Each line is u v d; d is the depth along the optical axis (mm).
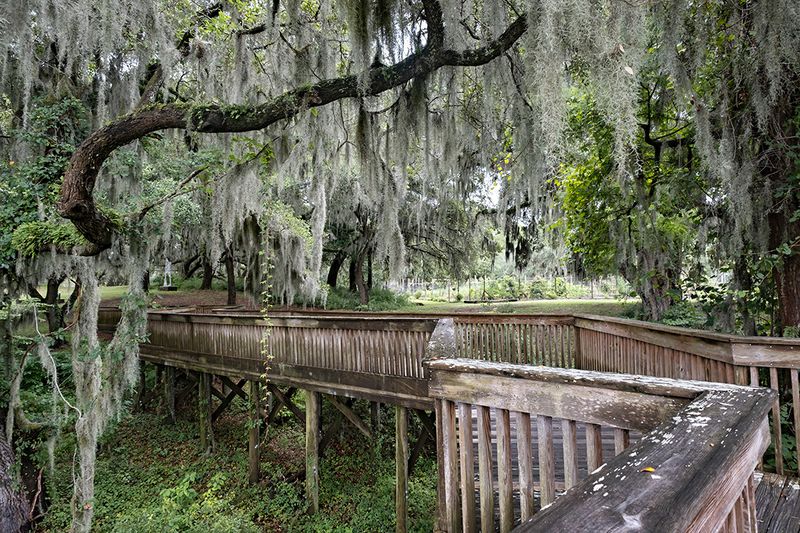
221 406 8289
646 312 6758
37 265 5094
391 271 5195
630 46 2650
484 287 26766
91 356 5320
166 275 19562
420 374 4750
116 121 3705
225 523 5090
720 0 3639
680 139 5285
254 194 6656
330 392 5645
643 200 5598
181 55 5797
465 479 1654
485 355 6238
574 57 2982
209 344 7469
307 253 11164
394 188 5035
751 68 3580
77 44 4812
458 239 16641
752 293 4098
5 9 4430
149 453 7797
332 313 7797
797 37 3145
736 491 856
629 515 645
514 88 4234
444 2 3312
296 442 8102
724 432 896
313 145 5512
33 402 6973
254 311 8875
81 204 3930
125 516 5324
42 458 5652
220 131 3723
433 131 5570
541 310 14758
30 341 6551
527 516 1461
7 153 5660
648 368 3936
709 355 3021
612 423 1258
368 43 3555
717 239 4922
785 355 2574
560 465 3334
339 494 6688
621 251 6246
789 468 2686
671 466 777
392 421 8414
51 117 5375
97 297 5469
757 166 3779
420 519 5766
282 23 4633
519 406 1482
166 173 7969
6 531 5051
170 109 3678
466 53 3586
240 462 7391
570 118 5668
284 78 5180
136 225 5344
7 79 5480
